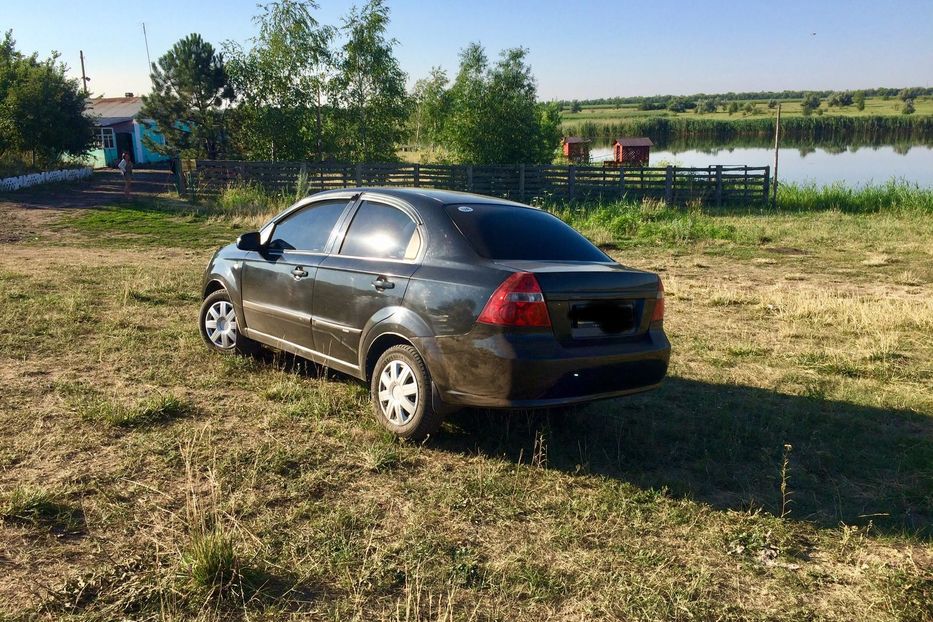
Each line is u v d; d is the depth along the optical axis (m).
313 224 5.44
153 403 4.68
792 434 4.84
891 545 3.41
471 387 4.04
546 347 3.93
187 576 2.80
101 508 3.37
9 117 30.94
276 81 29.66
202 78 32.31
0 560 2.89
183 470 3.84
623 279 4.31
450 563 3.05
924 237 17.53
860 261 14.19
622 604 2.81
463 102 36.22
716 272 12.80
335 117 30.77
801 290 10.85
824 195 26.02
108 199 24.23
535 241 4.55
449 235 4.39
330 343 4.98
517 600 2.83
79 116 34.53
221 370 5.71
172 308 8.20
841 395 5.76
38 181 28.53
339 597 2.78
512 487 3.85
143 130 46.00
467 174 26.12
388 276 4.49
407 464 4.12
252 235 5.68
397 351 4.41
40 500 3.31
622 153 60.66
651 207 23.92
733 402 5.48
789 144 112.25
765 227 19.67
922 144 108.50
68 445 4.09
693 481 4.06
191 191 26.00
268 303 5.58
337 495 3.67
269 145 30.47
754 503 3.79
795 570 3.16
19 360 5.78
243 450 4.15
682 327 8.27
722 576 3.08
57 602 2.62
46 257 12.62
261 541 3.14
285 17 29.03
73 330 6.82
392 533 3.30
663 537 3.40
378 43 30.44
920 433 4.93
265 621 2.60
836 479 4.16
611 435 4.73
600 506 3.67
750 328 8.30
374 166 25.73
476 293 4.02
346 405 5.03
